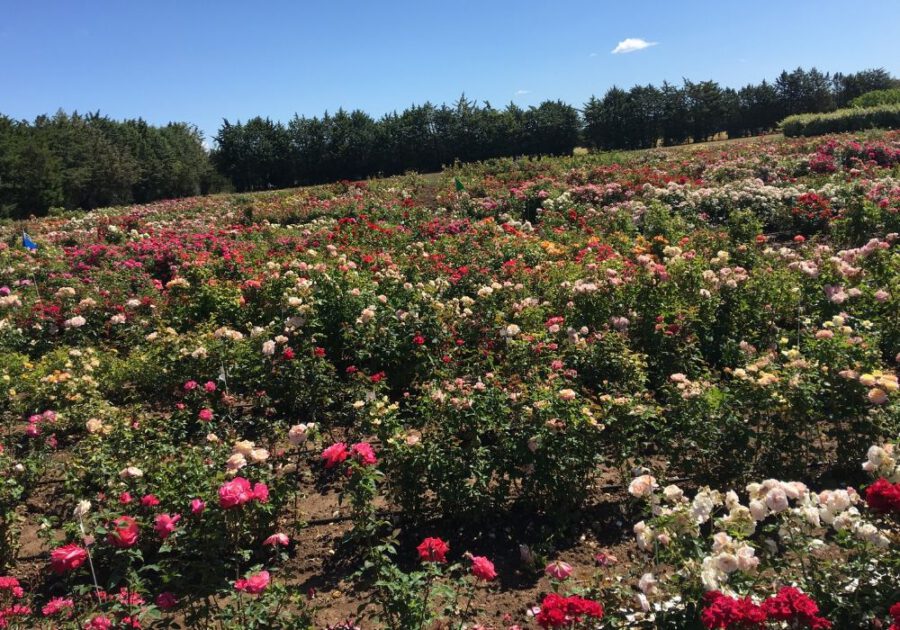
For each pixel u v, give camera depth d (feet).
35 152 135.64
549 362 18.88
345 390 19.88
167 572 11.63
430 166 165.78
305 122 170.91
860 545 9.39
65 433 19.60
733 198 41.42
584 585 10.84
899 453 11.00
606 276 22.77
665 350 20.34
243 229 50.26
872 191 37.60
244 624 10.19
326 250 33.83
